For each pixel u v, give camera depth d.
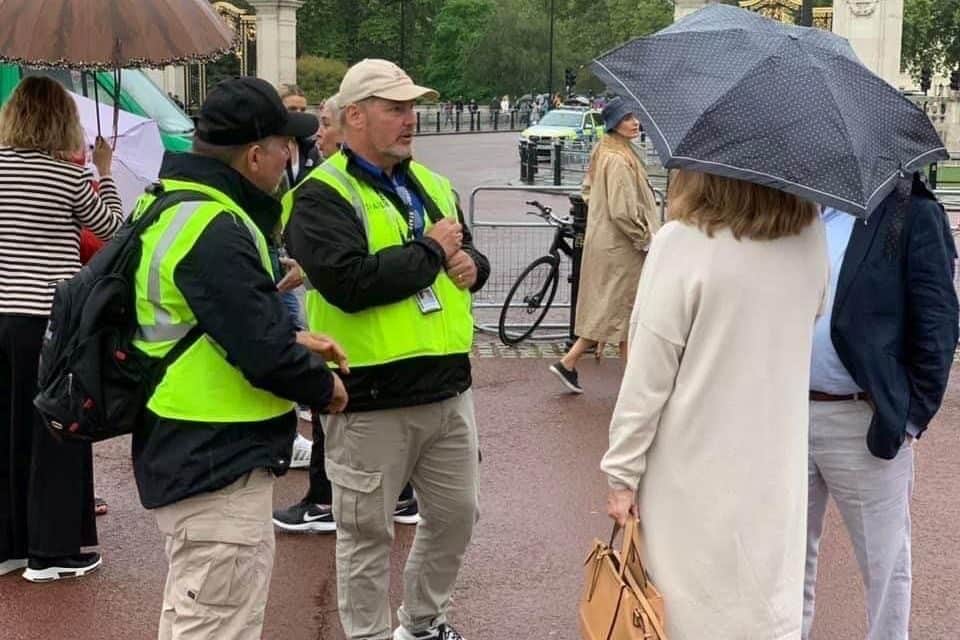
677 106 2.78
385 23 83.38
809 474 3.72
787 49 2.82
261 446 3.05
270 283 2.98
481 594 4.77
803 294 2.92
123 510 5.68
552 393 7.98
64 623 4.44
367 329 3.63
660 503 2.97
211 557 3.03
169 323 2.98
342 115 3.70
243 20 41.84
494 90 89.50
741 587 2.90
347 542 3.89
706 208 2.88
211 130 3.04
